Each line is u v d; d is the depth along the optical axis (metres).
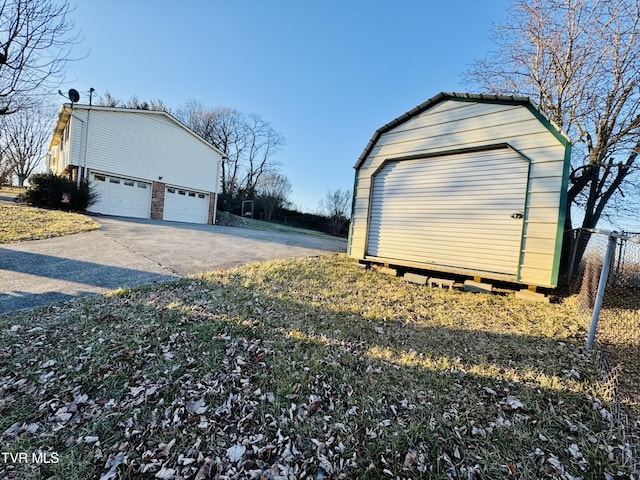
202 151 16.44
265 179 30.36
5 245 5.96
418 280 5.70
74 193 11.80
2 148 21.17
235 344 2.91
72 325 3.10
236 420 2.03
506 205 4.97
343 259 7.30
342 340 3.17
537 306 4.46
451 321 3.83
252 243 8.94
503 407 2.21
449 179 5.63
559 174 4.49
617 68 6.71
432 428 2.00
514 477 1.67
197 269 5.46
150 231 9.17
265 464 1.72
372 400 2.26
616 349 3.08
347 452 1.82
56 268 4.88
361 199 6.93
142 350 2.71
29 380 2.30
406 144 6.23
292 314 3.72
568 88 7.39
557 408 2.20
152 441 1.84
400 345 3.14
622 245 4.91
